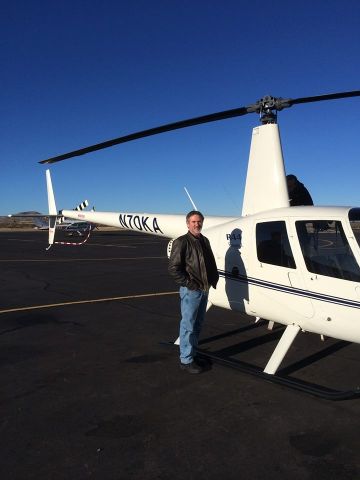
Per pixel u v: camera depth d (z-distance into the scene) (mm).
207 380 4480
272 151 5039
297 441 3258
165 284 10898
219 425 3512
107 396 4086
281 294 4473
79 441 3260
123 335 6207
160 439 3293
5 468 2908
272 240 4594
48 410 3793
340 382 4441
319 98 4656
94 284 10859
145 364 4980
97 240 33875
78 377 4578
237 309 5152
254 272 4762
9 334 6242
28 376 4605
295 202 5617
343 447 3172
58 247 24688
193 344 4766
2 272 13062
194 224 4672
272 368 4422
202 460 3008
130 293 9609
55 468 2912
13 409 3816
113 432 3400
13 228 78000
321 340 5902
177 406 3865
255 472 2865
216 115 4945
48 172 12070
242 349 5574
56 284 10828
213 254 4945
